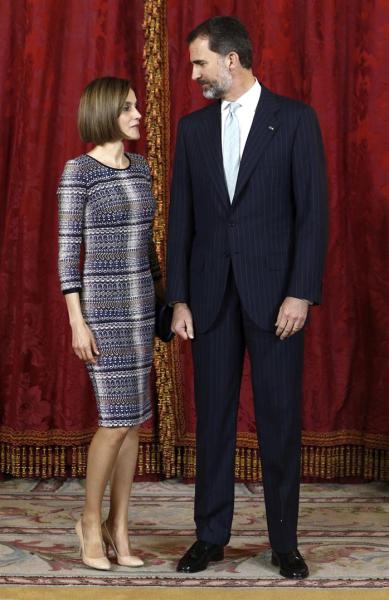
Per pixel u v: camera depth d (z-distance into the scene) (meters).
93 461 3.41
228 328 3.38
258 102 3.34
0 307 4.61
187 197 3.47
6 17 4.54
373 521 4.06
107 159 3.41
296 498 3.42
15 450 4.59
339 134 4.48
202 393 3.44
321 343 4.53
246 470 4.63
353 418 4.61
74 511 4.19
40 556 3.57
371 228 4.49
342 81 4.50
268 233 3.31
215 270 3.35
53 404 4.60
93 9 4.46
